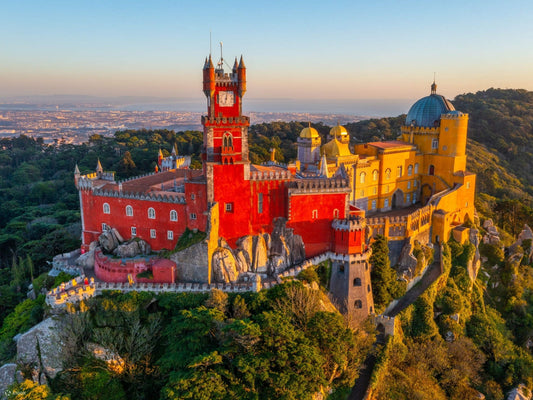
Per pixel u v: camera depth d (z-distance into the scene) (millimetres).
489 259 121875
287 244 86875
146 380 69062
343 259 87000
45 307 75438
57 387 69625
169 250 88062
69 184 193500
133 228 91250
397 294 94688
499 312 113875
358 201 112688
